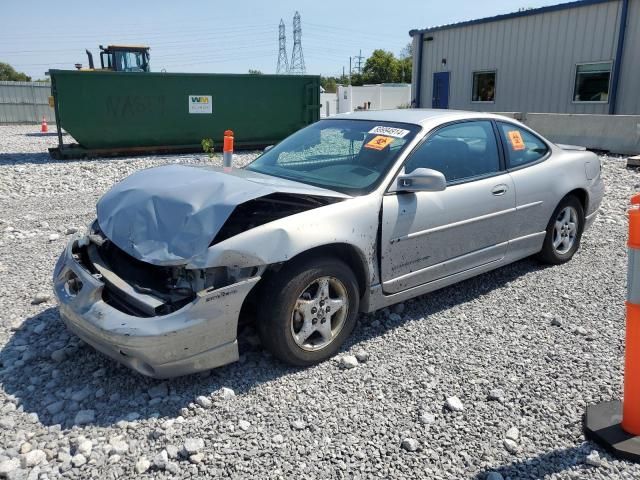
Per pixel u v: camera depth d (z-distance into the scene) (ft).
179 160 44.01
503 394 11.33
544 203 17.29
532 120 48.26
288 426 10.30
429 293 16.49
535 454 9.64
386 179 13.47
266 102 51.29
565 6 57.36
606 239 21.83
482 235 15.49
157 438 9.89
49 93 110.93
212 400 11.01
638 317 9.36
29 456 9.25
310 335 12.20
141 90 46.24
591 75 56.75
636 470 9.20
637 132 41.73
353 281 12.61
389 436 10.07
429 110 16.71
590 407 10.61
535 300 16.02
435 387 11.59
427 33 74.38
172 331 10.41
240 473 9.10
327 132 16.06
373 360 12.65
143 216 11.76
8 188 32.19
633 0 51.85
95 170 38.81
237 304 11.04
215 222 11.00
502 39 64.34
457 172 15.06
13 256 19.57
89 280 11.40
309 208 12.57
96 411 10.69
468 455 9.61
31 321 14.38
